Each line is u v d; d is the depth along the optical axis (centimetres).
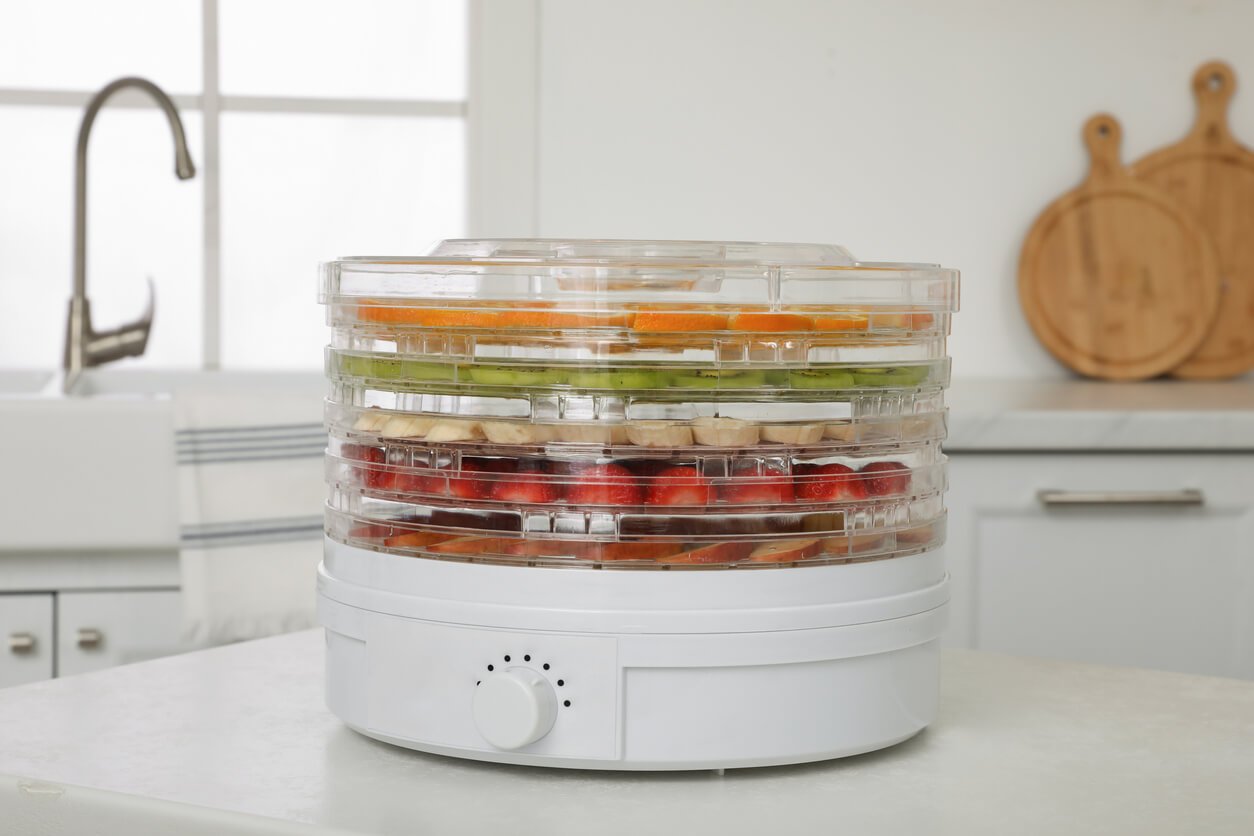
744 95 226
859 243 229
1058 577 174
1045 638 174
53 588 161
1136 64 230
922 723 64
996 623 173
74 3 230
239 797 54
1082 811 54
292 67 233
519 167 224
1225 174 229
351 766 59
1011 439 170
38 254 233
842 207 229
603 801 55
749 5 225
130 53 232
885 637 61
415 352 60
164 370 220
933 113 228
